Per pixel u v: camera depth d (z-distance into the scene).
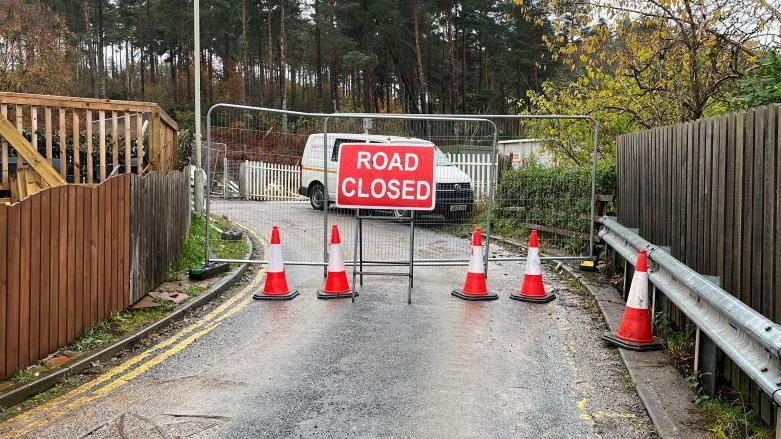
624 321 6.41
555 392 5.19
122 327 6.68
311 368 5.71
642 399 4.90
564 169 11.87
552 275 10.35
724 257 5.20
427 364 5.86
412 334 6.87
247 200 11.88
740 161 4.87
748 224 4.70
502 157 15.80
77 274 6.08
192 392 5.11
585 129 12.95
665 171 7.10
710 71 9.95
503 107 65.50
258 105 57.94
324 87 67.56
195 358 6.00
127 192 7.30
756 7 9.03
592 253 10.48
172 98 62.62
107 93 60.31
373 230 12.26
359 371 5.64
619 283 9.02
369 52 49.62
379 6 45.72
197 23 13.84
